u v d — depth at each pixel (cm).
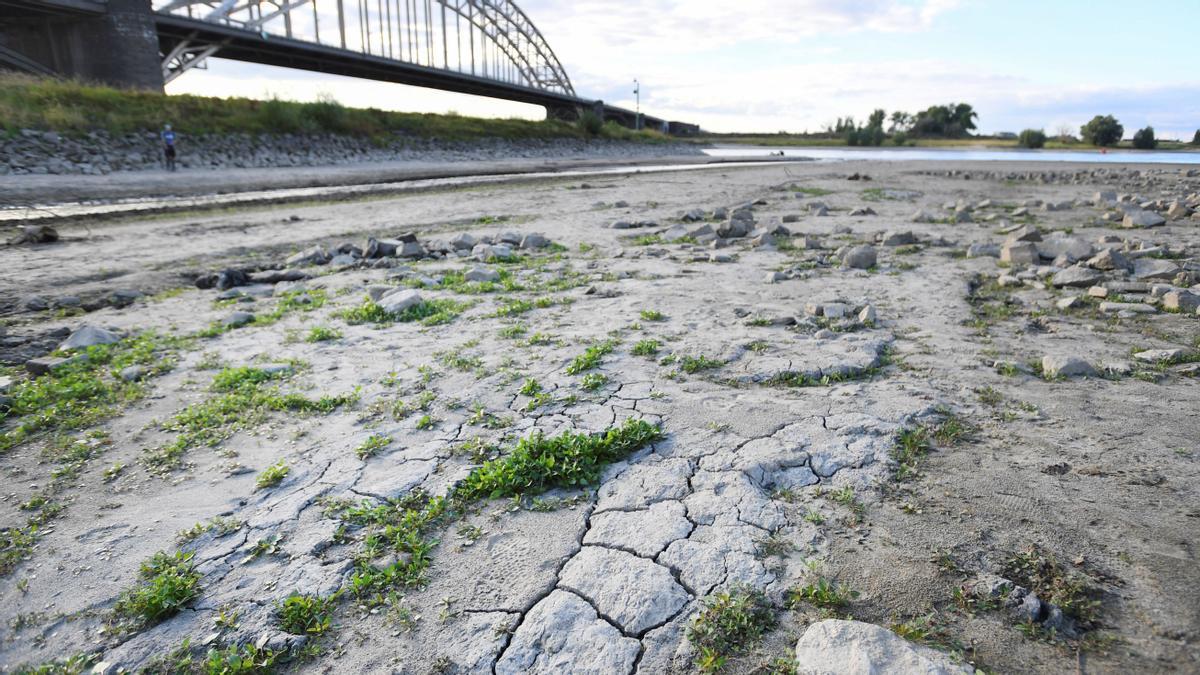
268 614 297
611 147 6812
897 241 1223
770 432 446
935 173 3541
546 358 612
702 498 369
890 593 288
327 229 1537
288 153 3544
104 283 999
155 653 280
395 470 417
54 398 552
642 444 435
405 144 4431
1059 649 255
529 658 266
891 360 587
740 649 264
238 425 488
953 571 301
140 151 2828
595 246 1267
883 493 367
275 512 375
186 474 424
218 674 264
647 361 597
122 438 478
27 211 1745
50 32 4138
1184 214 1477
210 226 1569
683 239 1306
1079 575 294
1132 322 697
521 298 856
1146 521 332
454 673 261
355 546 343
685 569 312
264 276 1015
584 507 369
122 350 676
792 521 345
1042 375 544
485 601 299
